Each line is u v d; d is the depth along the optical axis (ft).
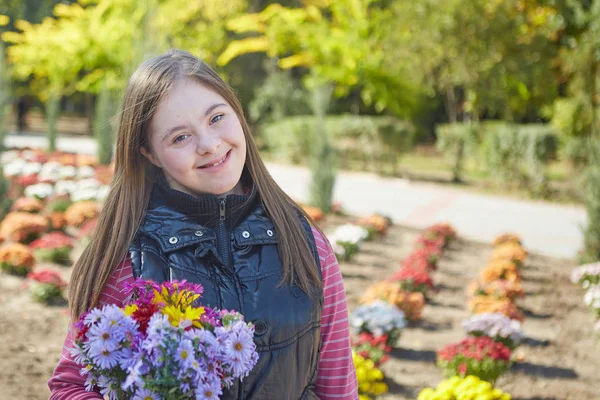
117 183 5.12
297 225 5.24
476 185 56.44
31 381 15.57
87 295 4.83
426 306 23.66
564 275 28.35
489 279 24.17
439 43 54.54
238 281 4.81
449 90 64.59
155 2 37.76
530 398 16.26
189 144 4.89
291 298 4.88
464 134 58.54
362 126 60.70
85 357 4.26
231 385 4.50
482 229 38.63
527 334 20.99
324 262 5.33
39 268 25.71
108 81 66.49
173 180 5.16
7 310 20.67
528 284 26.86
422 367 18.04
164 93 4.87
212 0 69.77
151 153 5.07
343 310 5.38
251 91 88.33
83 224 29.07
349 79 68.54
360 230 30.12
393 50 58.75
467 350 16.43
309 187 39.75
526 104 69.00
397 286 21.91
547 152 50.83
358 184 54.75
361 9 69.10
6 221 29.32
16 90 92.58
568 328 21.59
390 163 66.64
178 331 4.10
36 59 74.08
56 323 19.88
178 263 4.72
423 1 55.42
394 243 33.99
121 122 5.05
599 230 28.86
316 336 5.03
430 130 94.63
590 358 19.01
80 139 86.69
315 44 70.08
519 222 40.91
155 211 4.95
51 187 36.55
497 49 54.13
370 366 15.21
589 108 49.39
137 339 4.13
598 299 22.21
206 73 5.03
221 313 4.37
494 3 54.49
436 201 47.91
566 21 56.13
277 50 75.66
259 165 5.32
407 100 66.80
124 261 4.83
